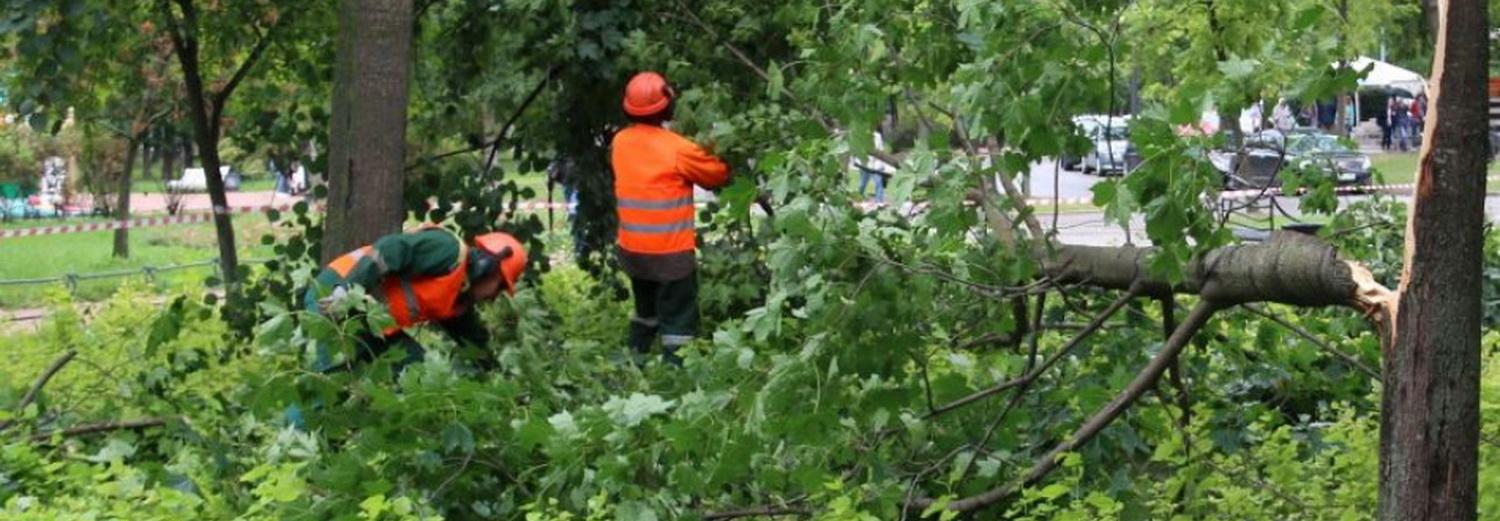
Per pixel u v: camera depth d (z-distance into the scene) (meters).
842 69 9.12
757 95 11.85
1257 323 8.74
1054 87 7.07
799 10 11.28
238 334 11.98
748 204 7.30
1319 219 9.98
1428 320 5.22
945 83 8.98
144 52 13.98
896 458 7.56
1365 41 9.31
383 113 10.81
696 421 6.97
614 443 7.09
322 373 7.84
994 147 8.85
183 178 41.41
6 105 13.90
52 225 38.44
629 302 13.53
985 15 7.09
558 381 8.85
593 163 13.24
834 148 7.09
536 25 12.70
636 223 11.09
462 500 7.71
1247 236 9.21
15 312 21.55
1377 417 7.97
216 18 14.13
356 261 8.98
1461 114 5.17
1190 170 6.37
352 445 7.48
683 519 7.13
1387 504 5.35
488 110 13.34
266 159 13.26
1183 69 8.50
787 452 7.35
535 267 13.24
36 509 7.27
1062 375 8.01
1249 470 7.39
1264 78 6.56
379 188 10.80
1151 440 7.67
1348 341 8.74
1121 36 7.65
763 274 11.89
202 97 14.28
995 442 7.55
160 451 8.83
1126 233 7.48
